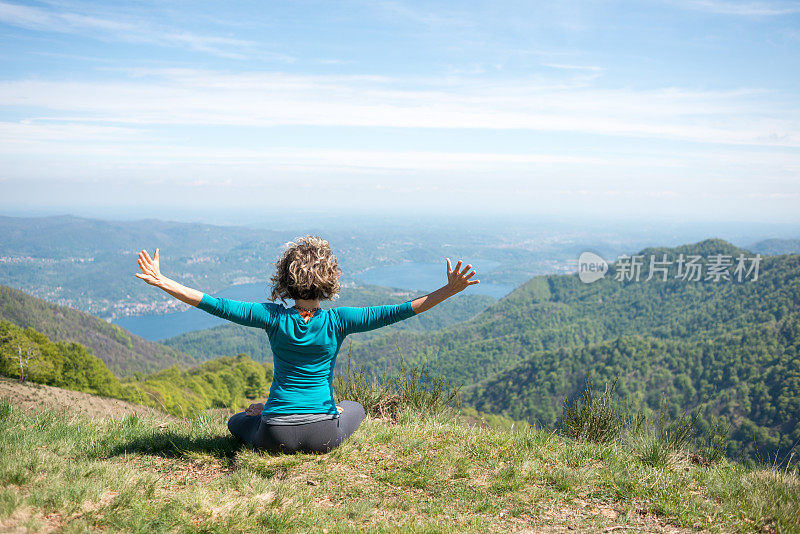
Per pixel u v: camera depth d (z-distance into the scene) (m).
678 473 3.38
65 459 3.05
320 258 2.65
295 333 2.67
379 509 2.54
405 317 2.66
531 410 101.56
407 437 3.73
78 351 53.81
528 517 2.53
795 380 87.62
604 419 4.31
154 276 2.43
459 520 2.44
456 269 2.56
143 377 76.12
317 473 2.87
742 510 2.69
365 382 5.52
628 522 2.51
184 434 3.83
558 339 181.00
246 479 2.74
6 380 36.06
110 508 2.25
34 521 1.97
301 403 2.83
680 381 101.06
